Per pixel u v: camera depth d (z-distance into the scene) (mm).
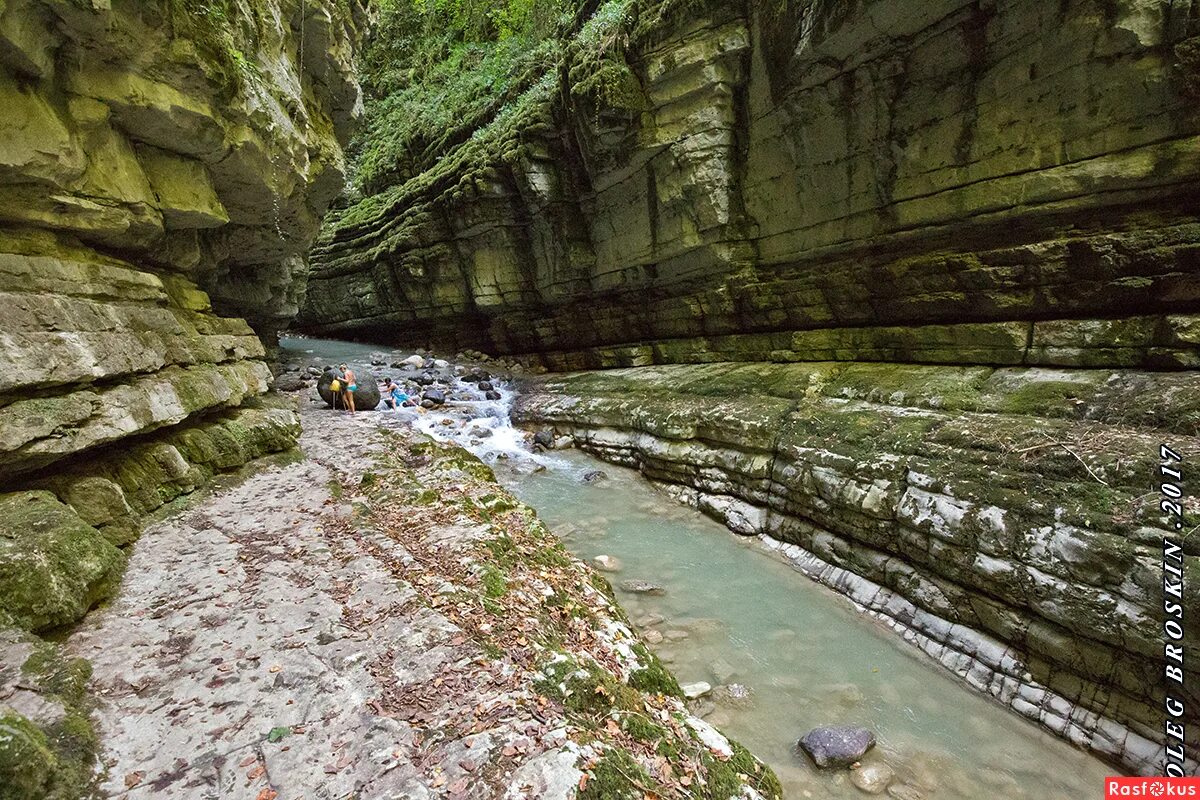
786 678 5246
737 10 9500
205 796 2502
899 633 5859
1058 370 6742
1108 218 6508
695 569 7207
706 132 10281
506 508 6590
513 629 3932
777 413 8430
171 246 7730
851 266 9242
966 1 6781
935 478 5914
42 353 4262
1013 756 4402
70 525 4035
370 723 2928
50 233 5281
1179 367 5816
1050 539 4887
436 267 18234
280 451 8109
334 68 10930
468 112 18938
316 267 23953
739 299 11281
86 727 2783
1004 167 7078
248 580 4438
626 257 13188
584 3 15562
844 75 8328
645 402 10961
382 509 6172
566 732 2879
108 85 5195
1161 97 5785
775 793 3457
